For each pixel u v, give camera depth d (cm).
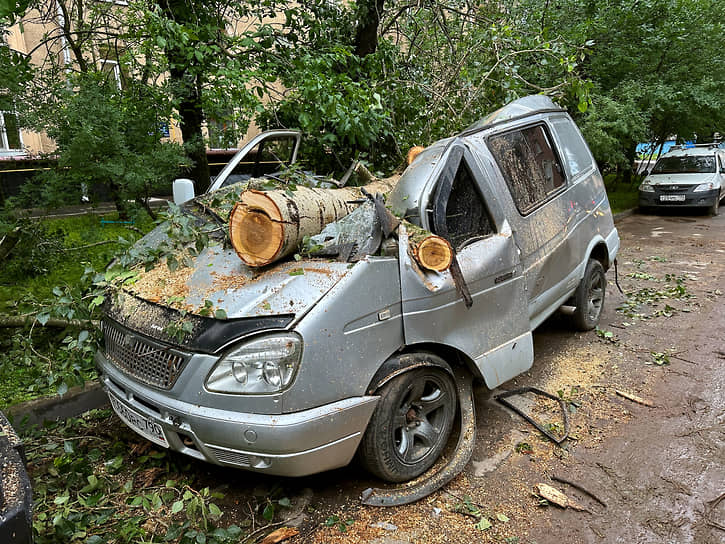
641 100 1124
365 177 425
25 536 140
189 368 236
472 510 258
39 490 269
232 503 265
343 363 238
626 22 1091
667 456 303
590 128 1005
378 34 685
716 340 477
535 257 358
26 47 948
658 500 267
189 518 237
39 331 383
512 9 722
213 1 537
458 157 318
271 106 535
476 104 580
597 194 480
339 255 262
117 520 251
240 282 260
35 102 466
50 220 621
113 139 447
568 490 275
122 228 616
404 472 268
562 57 577
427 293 270
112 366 279
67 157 442
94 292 304
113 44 624
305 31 610
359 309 245
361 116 479
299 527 246
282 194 269
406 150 543
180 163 516
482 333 303
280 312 235
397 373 255
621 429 333
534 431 331
